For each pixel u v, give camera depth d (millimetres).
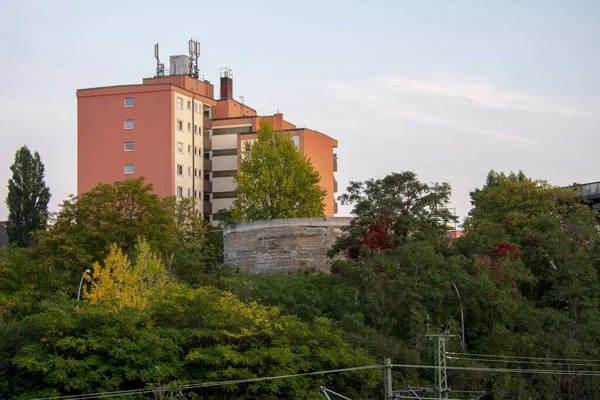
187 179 94625
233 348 40625
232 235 65312
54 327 35594
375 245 55500
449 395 47406
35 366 34281
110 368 36250
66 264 51656
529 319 54344
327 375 42875
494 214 68375
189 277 53906
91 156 92875
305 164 82562
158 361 37438
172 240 57250
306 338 43406
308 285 53188
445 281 52312
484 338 52125
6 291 47938
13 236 85312
